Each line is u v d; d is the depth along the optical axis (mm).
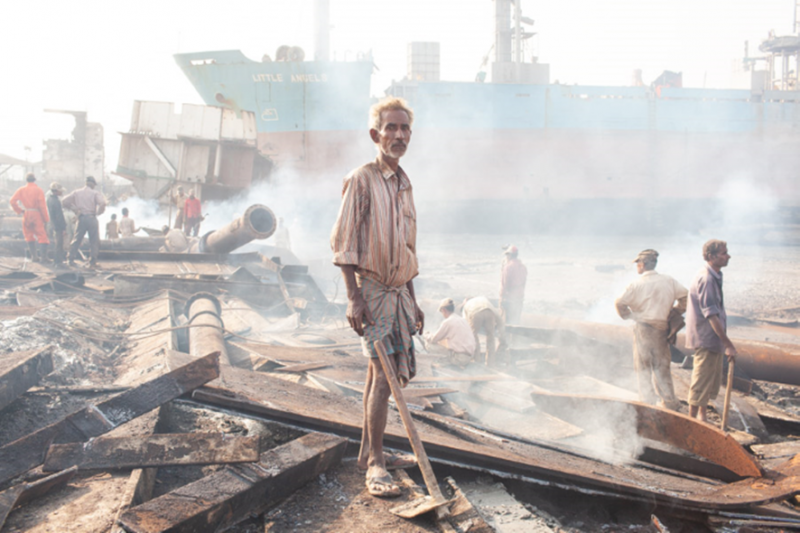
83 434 2777
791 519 2867
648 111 46438
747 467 3410
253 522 2414
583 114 45500
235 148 22141
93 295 9055
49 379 4453
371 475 2650
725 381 5934
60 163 37906
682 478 3643
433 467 3082
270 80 37875
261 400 3270
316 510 2445
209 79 37750
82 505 2422
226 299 8938
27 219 10680
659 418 3859
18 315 6270
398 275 2561
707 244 4516
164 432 3455
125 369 5270
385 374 2621
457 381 5191
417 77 48625
